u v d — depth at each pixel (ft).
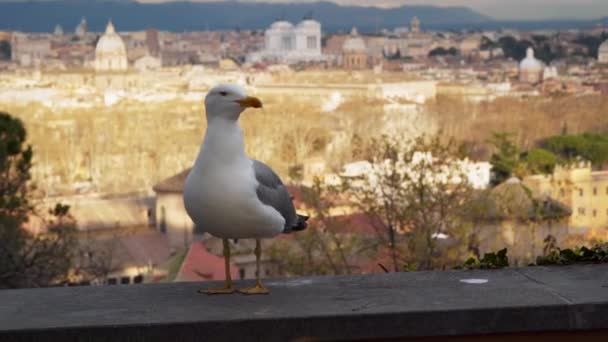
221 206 17.48
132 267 172.04
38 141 440.86
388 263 87.10
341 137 433.48
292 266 85.71
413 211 84.89
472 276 19.03
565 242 120.16
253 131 422.82
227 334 16.21
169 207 218.59
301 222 19.27
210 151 17.57
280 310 16.78
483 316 16.43
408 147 109.40
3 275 69.21
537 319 16.49
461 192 90.17
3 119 80.53
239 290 18.20
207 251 149.59
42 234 82.02
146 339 16.12
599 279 18.48
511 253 94.68
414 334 16.39
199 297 17.99
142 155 428.15
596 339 16.58
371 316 16.31
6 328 16.02
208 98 17.57
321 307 16.89
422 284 18.44
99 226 214.69
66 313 16.94
